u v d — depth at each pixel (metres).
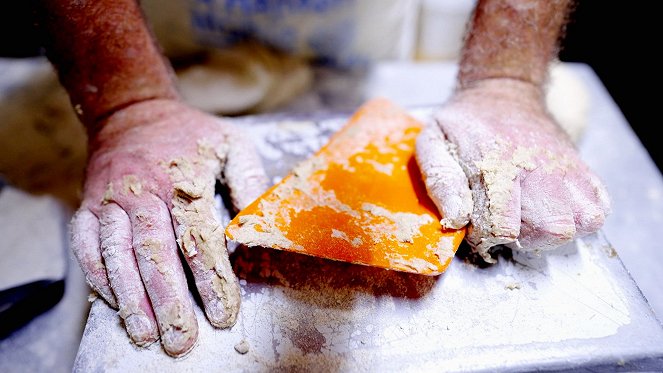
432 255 0.33
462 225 0.34
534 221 0.33
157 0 0.58
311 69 0.70
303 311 0.34
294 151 0.43
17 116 0.60
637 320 0.34
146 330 0.32
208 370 0.32
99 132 0.40
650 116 0.75
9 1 0.63
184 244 0.33
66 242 0.49
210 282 0.33
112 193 0.36
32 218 0.50
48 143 0.59
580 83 0.63
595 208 0.34
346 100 0.68
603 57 0.79
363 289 0.35
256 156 0.39
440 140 0.38
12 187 0.53
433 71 0.72
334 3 0.60
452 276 0.36
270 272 0.35
